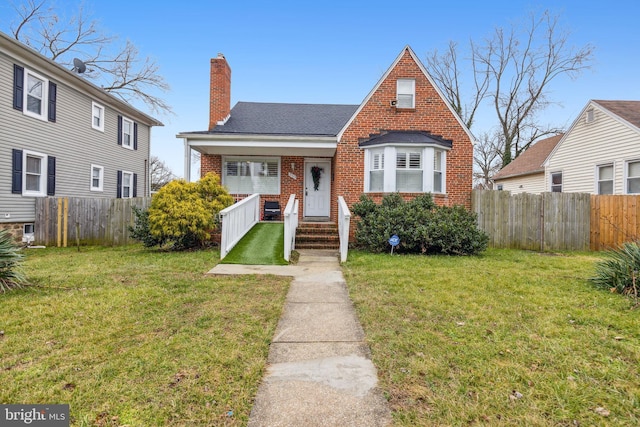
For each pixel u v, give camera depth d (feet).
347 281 19.53
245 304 15.26
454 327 12.62
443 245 28.43
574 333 12.03
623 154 39.88
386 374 9.47
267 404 8.12
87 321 12.84
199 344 11.07
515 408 7.95
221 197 31.99
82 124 45.88
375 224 29.81
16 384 8.63
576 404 8.09
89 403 7.97
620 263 17.75
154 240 30.45
